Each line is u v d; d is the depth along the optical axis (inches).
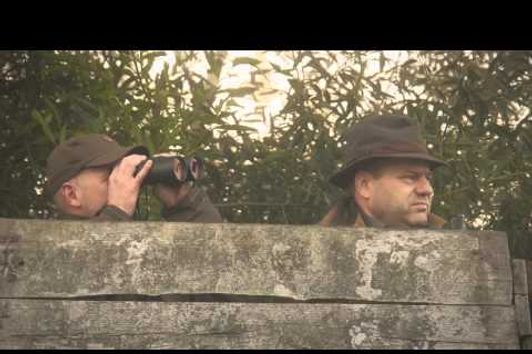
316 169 472.4
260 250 247.6
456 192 469.1
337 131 477.7
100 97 448.1
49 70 458.3
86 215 337.1
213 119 449.1
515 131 479.5
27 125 440.5
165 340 241.4
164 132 434.6
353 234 250.4
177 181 315.0
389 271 249.4
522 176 475.5
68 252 243.9
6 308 240.1
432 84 495.2
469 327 248.8
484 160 473.7
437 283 249.9
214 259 246.5
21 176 455.5
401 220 343.6
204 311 243.4
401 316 247.6
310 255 248.4
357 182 350.0
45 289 241.9
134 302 242.5
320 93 478.6
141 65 460.1
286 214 480.1
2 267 241.9
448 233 252.5
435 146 475.5
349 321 246.2
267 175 477.7
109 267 244.4
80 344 240.1
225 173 477.7
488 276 251.3
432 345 247.1
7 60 457.7
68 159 336.2
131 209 304.5
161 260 245.6
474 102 486.0
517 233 478.6
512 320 250.4
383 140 342.6
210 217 348.2
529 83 491.2
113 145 337.4
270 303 245.6
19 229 243.8
